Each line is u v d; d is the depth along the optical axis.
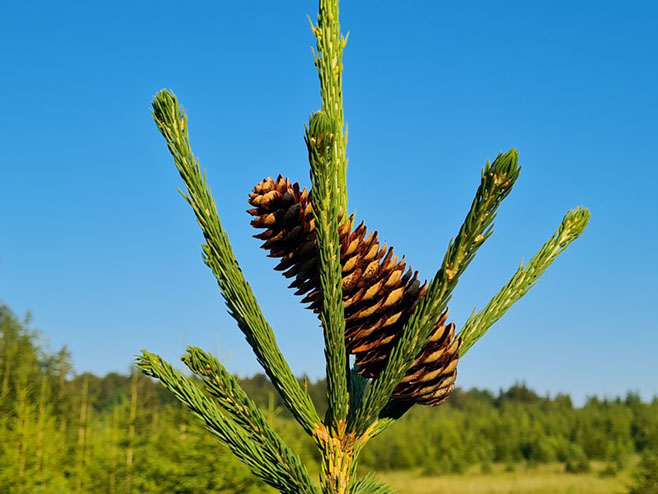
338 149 0.38
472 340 0.38
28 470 2.43
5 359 3.58
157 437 2.31
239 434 0.35
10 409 3.06
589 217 0.40
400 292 0.34
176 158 0.34
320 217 0.32
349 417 0.35
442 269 0.31
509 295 0.39
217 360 0.35
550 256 0.40
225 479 1.98
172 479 1.99
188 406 0.35
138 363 0.35
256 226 0.34
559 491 5.24
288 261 0.35
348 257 0.34
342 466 0.35
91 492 2.28
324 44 0.39
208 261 0.35
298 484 0.35
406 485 5.95
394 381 0.34
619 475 6.07
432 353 0.34
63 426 2.99
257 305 0.35
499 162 0.29
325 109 0.38
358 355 0.35
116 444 2.32
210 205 0.35
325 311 0.33
